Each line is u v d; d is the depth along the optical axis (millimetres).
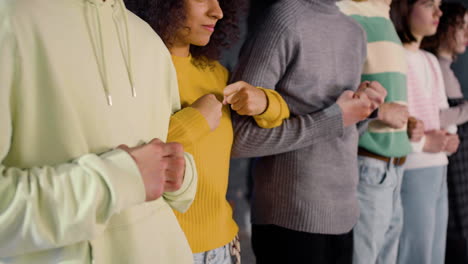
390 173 2088
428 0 2357
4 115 722
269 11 1615
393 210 2209
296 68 1604
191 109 1224
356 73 1808
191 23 1354
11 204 707
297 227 1622
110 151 812
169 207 998
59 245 743
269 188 1670
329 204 1656
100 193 754
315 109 1650
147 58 975
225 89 1415
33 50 760
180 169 889
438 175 2447
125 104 895
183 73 1415
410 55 2432
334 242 1701
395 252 2277
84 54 831
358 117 1682
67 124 789
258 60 1564
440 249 2607
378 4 2113
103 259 830
